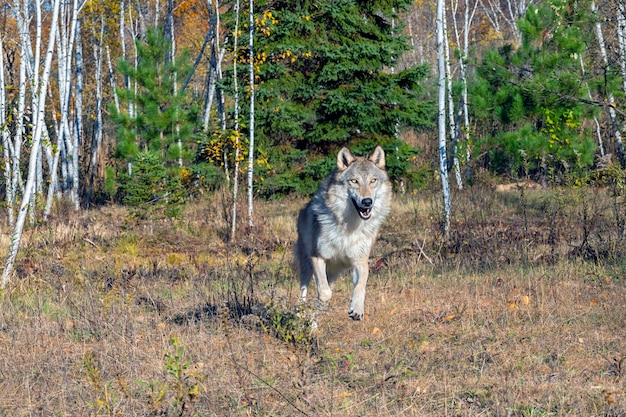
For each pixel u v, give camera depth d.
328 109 23.77
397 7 25.03
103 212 23.95
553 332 7.57
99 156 35.53
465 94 21.33
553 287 9.69
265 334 7.55
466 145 20.91
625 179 13.37
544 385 5.95
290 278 11.91
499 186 26.03
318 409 5.57
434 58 48.00
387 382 6.18
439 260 12.98
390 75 25.02
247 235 17.80
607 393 5.39
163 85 25.77
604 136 29.39
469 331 7.71
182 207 20.66
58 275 12.23
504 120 20.12
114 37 37.25
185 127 25.45
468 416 5.34
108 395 5.63
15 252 11.30
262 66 22.91
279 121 23.28
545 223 15.94
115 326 8.01
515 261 12.27
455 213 18.52
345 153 8.41
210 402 5.71
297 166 24.89
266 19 20.94
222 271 12.48
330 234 8.20
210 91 29.36
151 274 12.58
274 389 5.73
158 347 7.33
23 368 6.76
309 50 23.34
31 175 11.41
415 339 7.62
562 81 16.80
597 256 11.39
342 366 6.69
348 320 8.55
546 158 20.12
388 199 8.59
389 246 15.69
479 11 53.22
